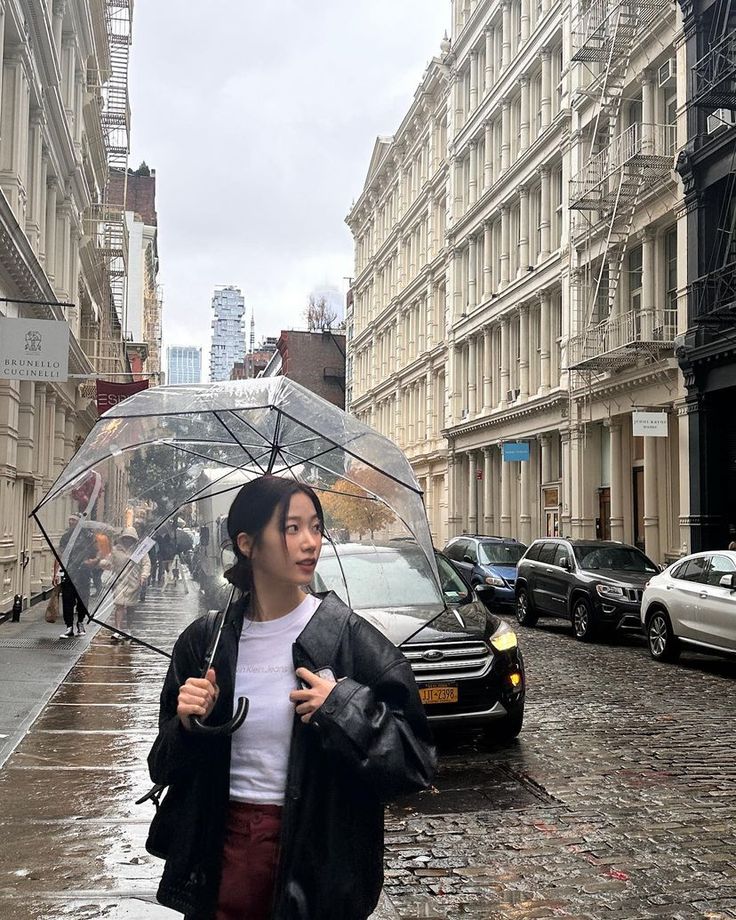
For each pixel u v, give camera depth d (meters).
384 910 4.39
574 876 4.88
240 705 2.20
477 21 38.59
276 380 2.93
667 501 22.83
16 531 17.34
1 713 8.74
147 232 73.25
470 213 38.59
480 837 5.54
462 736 8.26
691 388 20.95
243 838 2.21
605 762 7.35
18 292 16.67
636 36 23.83
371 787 2.10
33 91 17.72
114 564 2.89
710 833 5.59
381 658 2.28
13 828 5.41
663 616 13.25
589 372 25.11
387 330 56.94
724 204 20.53
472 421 37.00
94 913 4.21
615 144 24.92
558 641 16.02
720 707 9.75
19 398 17.33
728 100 19.45
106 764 6.95
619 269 24.83
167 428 2.94
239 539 2.35
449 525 40.75
